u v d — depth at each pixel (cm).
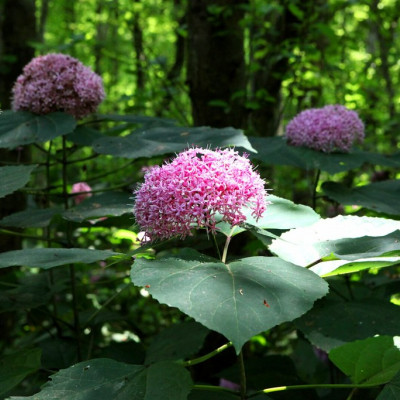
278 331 550
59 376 204
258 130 598
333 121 380
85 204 365
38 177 880
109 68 1286
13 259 226
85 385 198
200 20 472
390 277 442
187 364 214
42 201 489
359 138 400
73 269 358
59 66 372
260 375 324
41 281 412
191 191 206
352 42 674
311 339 239
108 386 197
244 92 476
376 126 745
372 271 414
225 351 420
